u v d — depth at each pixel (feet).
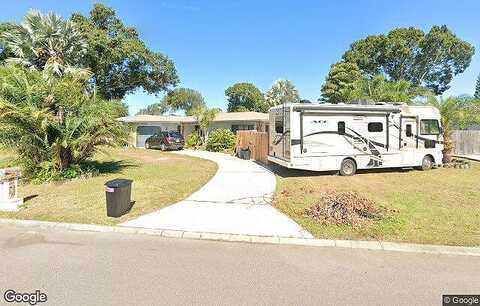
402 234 20.36
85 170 43.01
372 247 18.63
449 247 18.44
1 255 17.07
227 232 20.76
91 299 12.66
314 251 18.10
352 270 15.65
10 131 35.68
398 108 46.26
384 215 23.75
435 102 57.67
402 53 148.56
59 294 13.03
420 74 154.81
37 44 70.59
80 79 43.04
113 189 23.52
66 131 37.01
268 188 35.04
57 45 71.36
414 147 48.03
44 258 16.70
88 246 18.54
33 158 38.17
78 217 23.54
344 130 43.88
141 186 34.91
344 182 39.29
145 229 21.25
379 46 151.23
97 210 25.36
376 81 71.77
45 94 36.70
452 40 147.13
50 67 44.52
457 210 25.90
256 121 103.71
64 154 38.70
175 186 35.60
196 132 102.53
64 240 19.52
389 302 12.74
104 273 14.99
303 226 21.93
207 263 16.30
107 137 40.45
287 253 17.78
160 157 68.28
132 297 12.84
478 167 53.36
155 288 13.60
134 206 26.84
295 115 41.96
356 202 24.63
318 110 42.63
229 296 13.02
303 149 42.37
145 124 111.45
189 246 18.76
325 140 43.14
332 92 135.13
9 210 25.12
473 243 19.03
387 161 46.19
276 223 22.56
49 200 28.35
